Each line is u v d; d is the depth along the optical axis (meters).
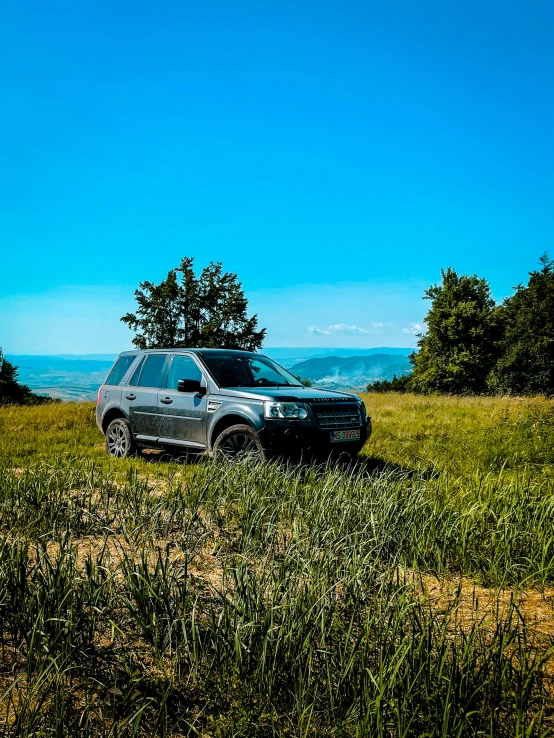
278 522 5.50
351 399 8.81
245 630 2.90
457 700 2.34
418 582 4.18
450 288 52.81
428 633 2.70
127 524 5.28
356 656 2.70
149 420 9.79
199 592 3.80
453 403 21.03
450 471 8.55
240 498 6.03
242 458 7.55
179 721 2.49
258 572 3.93
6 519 5.51
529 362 47.25
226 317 31.44
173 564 3.80
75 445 12.48
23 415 18.19
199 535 5.12
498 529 4.79
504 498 5.55
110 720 2.47
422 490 6.00
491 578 4.18
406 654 2.56
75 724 2.39
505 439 10.95
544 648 3.13
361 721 2.29
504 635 2.84
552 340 46.72
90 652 2.95
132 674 2.71
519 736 2.16
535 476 7.83
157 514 5.34
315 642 2.96
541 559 4.39
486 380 49.31
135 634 3.23
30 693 2.56
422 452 10.55
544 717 2.47
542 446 9.95
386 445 11.53
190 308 31.97
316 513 5.38
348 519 5.14
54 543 4.96
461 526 4.78
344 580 3.54
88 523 5.44
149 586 3.20
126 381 10.42
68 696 2.62
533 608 3.76
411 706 2.36
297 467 7.52
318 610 3.07
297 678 2.60
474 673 2.55
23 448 11.48
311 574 3.57
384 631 2.88
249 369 9.49
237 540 5.05
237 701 2.58
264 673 2.67
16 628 3.17
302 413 8.12
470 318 49.94
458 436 11.91
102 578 3.67
